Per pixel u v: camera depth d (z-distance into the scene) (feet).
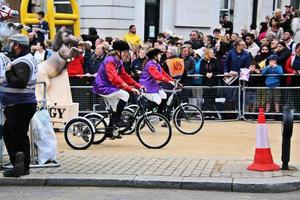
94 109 61.52
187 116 55.57
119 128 48.70
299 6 109.50
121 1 92.48
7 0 93.30
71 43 54.90
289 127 37.65
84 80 63.62
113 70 47.21
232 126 60.75
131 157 42.96
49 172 37.86
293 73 63.21
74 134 47.26
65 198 33.42
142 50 66.39
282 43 64.80
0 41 43.16
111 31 92.07
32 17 73.97
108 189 35.50
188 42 74.54
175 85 55.16
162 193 34.47
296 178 35.78
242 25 103.76
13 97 36.14
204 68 65.26
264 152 38.29
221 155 44.32
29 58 36.24
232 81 65.05
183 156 43.68
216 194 34.22
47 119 40.24
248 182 34.78
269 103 64.08
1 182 36.52
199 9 98.02
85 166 39.70
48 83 54.70
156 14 96.94
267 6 104.99
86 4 92.79
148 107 53.72
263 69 64.18
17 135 36.86
